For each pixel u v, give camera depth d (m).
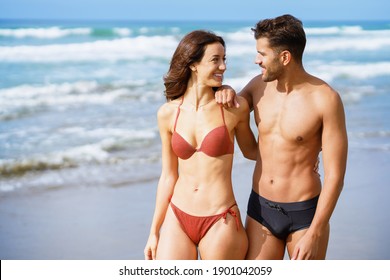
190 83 5.62
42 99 22.14
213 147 5.46
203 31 5.53
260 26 5.42
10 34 45.34
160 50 40.88
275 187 5.57
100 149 14.68
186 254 5.59
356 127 17.58
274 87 5.62
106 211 10.62
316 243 5.30
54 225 9.94
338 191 5.30
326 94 5.34
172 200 5.73
